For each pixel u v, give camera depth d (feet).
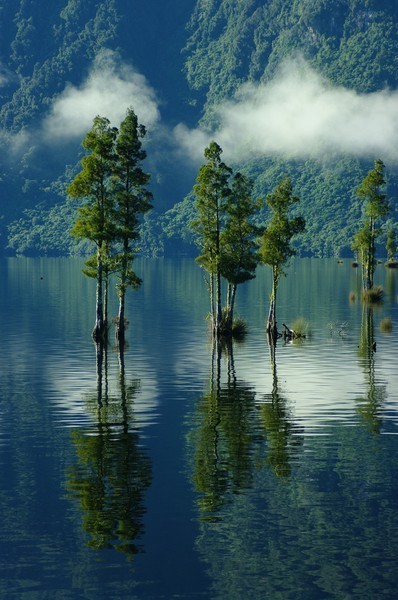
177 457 159.74
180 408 202.49
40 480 146.92
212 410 199.93
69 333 367.04
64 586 111.04
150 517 130.93
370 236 541.75
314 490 141.59
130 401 211.41
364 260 563.07
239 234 346.13
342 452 162.50
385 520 129.29
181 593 109.40
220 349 311.47
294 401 209.97
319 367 264.31
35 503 136.26
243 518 130.41
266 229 352.08
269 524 128.36
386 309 477.36
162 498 138.31
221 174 342.44
